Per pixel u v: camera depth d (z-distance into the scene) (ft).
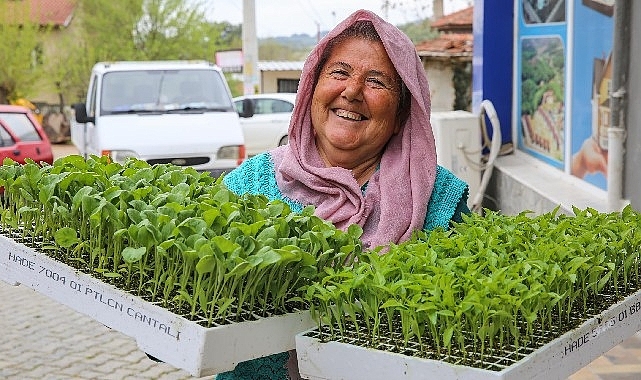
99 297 7.13
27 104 93.25
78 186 8.27
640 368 16.61
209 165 34.71
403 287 6.09
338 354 6.22
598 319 6.90
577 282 6.97
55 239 7.63
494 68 30.58
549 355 6.07
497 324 5.92
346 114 8.96
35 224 8.37
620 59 18.84
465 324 6.05
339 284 6.33
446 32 61.82
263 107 55.72
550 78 26.63
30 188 8.39
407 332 6.11
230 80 112.98
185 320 6.24
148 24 103.65
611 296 7.60
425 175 8.96
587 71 23.13
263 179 9.43
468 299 5.79
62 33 106.63
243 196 8.01
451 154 28.02
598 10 22.11
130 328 6.77
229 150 34.96
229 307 6.44
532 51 28.43
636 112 18.67
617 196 19.29
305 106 9.25
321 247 6.96
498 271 6.22
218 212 6.90
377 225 8.87
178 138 34.40
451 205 9.16
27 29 95.25
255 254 6.38
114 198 7.73
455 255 7.27
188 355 6.18
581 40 23.59
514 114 30.55
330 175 8.87
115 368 20.36
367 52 8.88
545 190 23.89
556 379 6.22
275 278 6.64
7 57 94.12
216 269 6.30
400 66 8.75
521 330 6.48
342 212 8.85
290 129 9.28
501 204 28.84
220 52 72.59
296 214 7.35
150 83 36.55
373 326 6.52
